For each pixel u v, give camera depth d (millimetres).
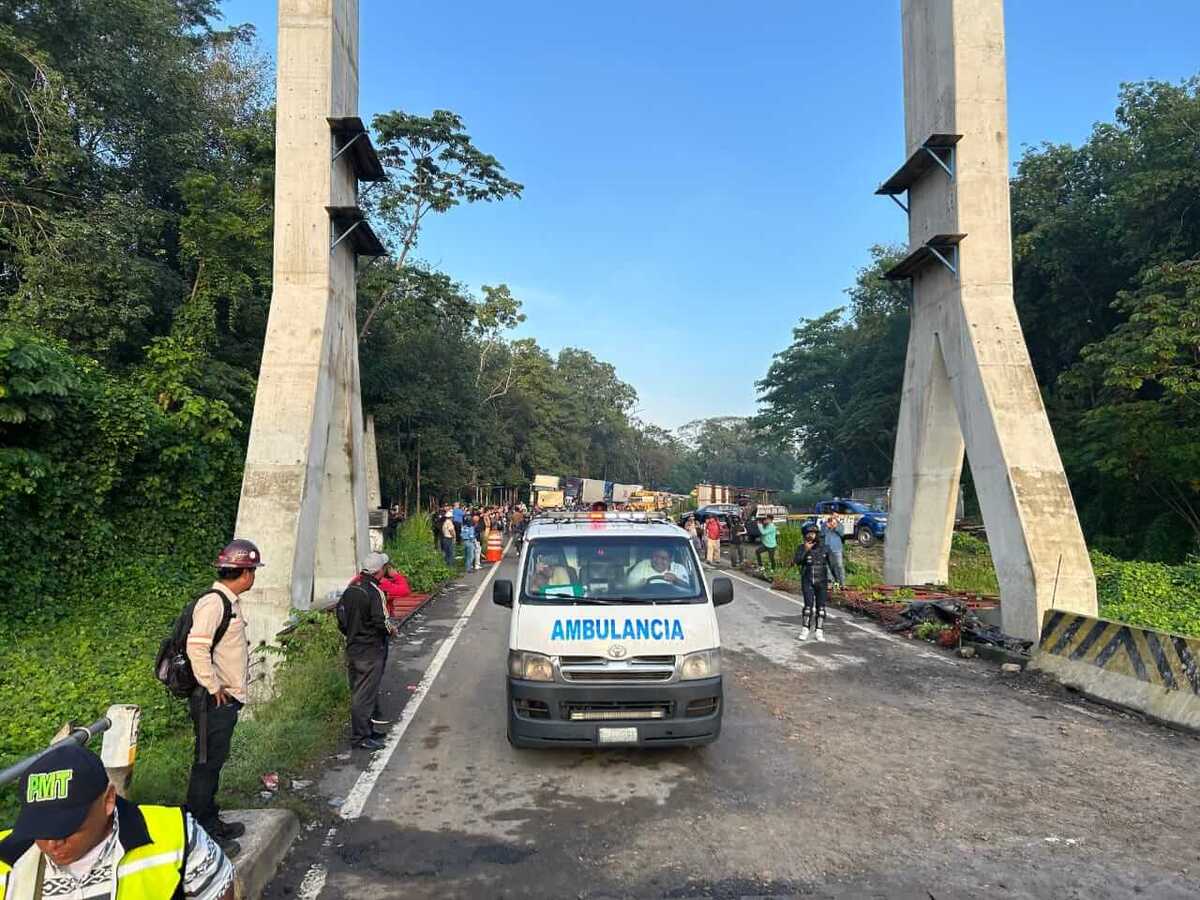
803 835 5102
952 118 13477
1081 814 5469
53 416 12430
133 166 22156
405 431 33656
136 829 2092
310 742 6645
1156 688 8016
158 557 15094
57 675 8930
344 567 14062
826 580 12352
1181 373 22141
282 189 12859
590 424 94562
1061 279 32531
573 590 6648
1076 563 11148
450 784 5996
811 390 59062
